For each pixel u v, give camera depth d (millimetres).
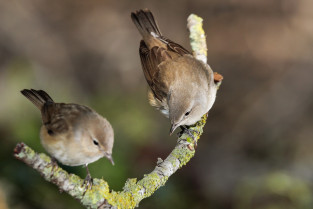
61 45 18531
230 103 17844
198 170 14586
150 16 11078
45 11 19359
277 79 18375
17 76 12398
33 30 18469
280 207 11148
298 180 10789
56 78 16422
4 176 9555
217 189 13992
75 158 7355
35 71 15258
